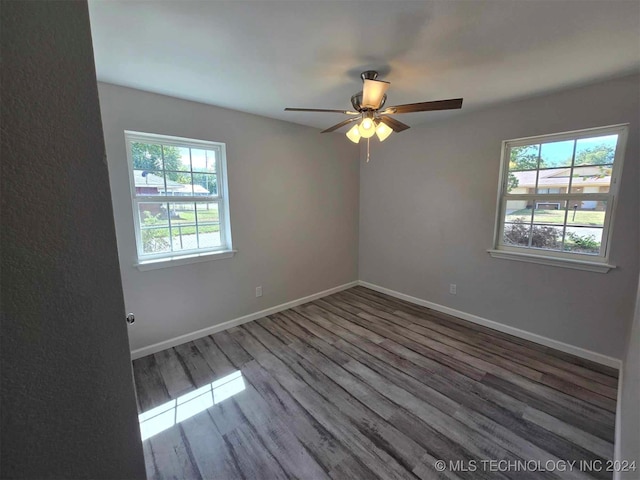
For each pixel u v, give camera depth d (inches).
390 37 62.7
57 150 16.7
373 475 58.9
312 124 137.6
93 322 18.9
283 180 134.4
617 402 76.7
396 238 154.6
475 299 126.2
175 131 100.2
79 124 17.3
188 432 69.7
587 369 92.5
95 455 19.9
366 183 165.6
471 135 119.6
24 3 15.2
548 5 52.6
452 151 126.4
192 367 95.5
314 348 106.9
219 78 83.5
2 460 17.0
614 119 86.4
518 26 58.9
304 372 92.5
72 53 16.7
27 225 16.3
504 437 67.4
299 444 66.2
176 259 105.7
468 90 93.4
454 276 132.4
